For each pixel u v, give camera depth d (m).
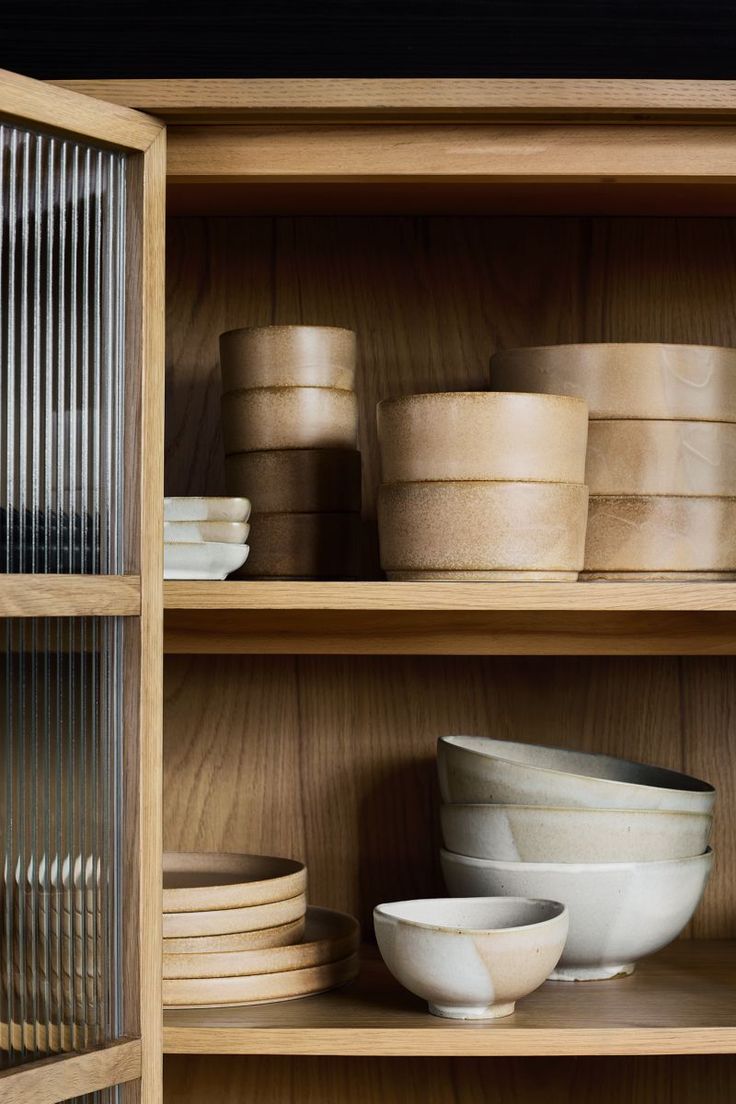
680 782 1.17
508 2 1.27
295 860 1.24
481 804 1.08
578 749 1.29
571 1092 1.28
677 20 1.27
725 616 1.08
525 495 0.99
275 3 1.27
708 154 1.01
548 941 0.98
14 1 1.27
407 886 1.28
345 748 1.28
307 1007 1.03
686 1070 1.29
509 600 0.98
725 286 1.30
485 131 1.00
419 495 1.00
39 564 0.89
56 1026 0.89
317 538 1.09
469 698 1.29
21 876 0.88
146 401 0.94
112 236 0.94
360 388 1.28
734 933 1.28
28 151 0.89
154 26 1.27
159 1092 0.93
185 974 1.03
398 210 1.23
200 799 1.28
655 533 1.06
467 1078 1.28
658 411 1.06
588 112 0.97
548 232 1.29
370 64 1.27
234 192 1.14
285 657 1.29
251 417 1.10
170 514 1.04
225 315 1.28
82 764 0.91
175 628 1.08
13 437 0.88
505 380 1.12
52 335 0.90
